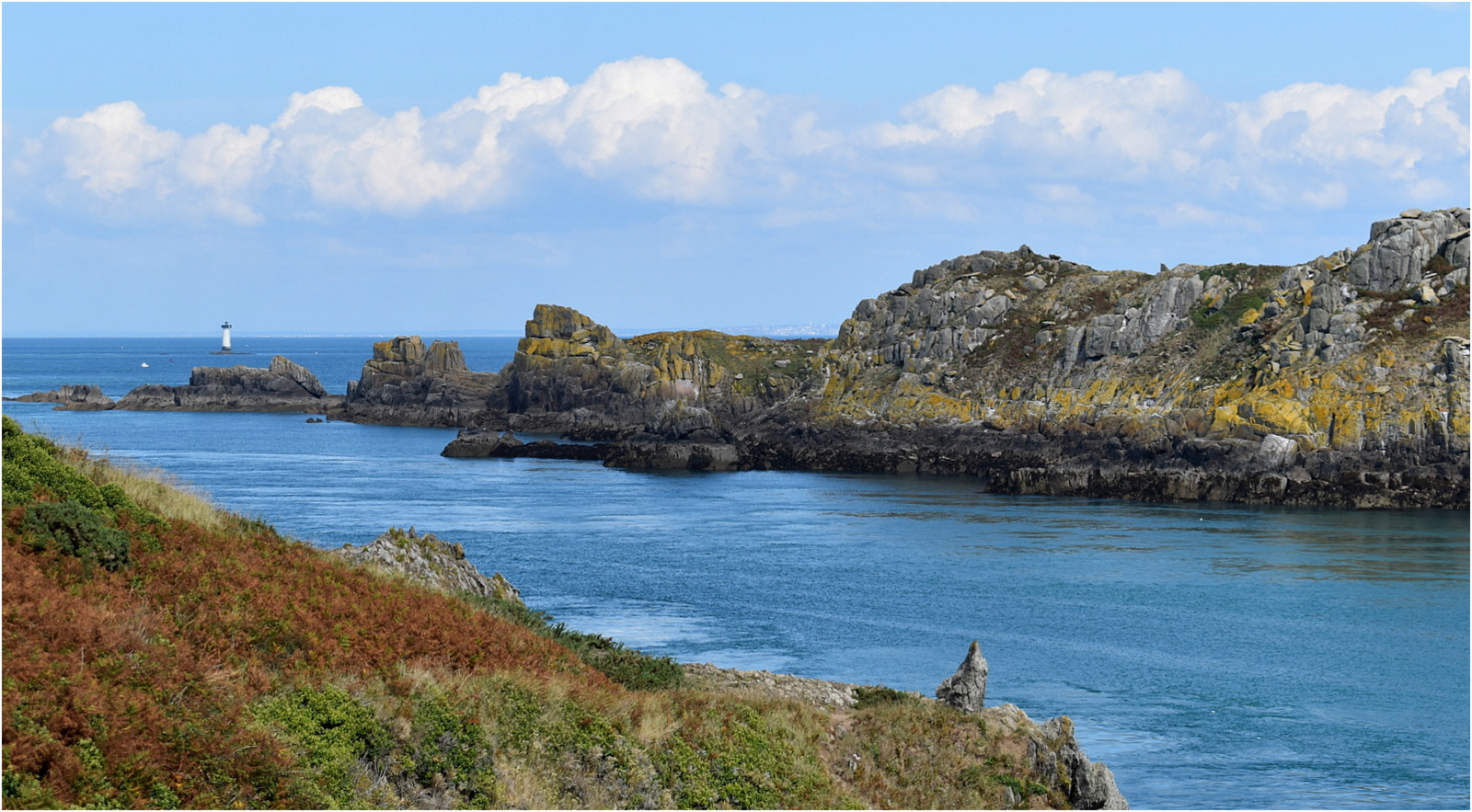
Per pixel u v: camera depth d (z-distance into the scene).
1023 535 104.44
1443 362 132.00
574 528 107.12
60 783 19.59
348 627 28.27
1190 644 65.62
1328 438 130.88
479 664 29.64
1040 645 65.06
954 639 65.62
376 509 115.25
